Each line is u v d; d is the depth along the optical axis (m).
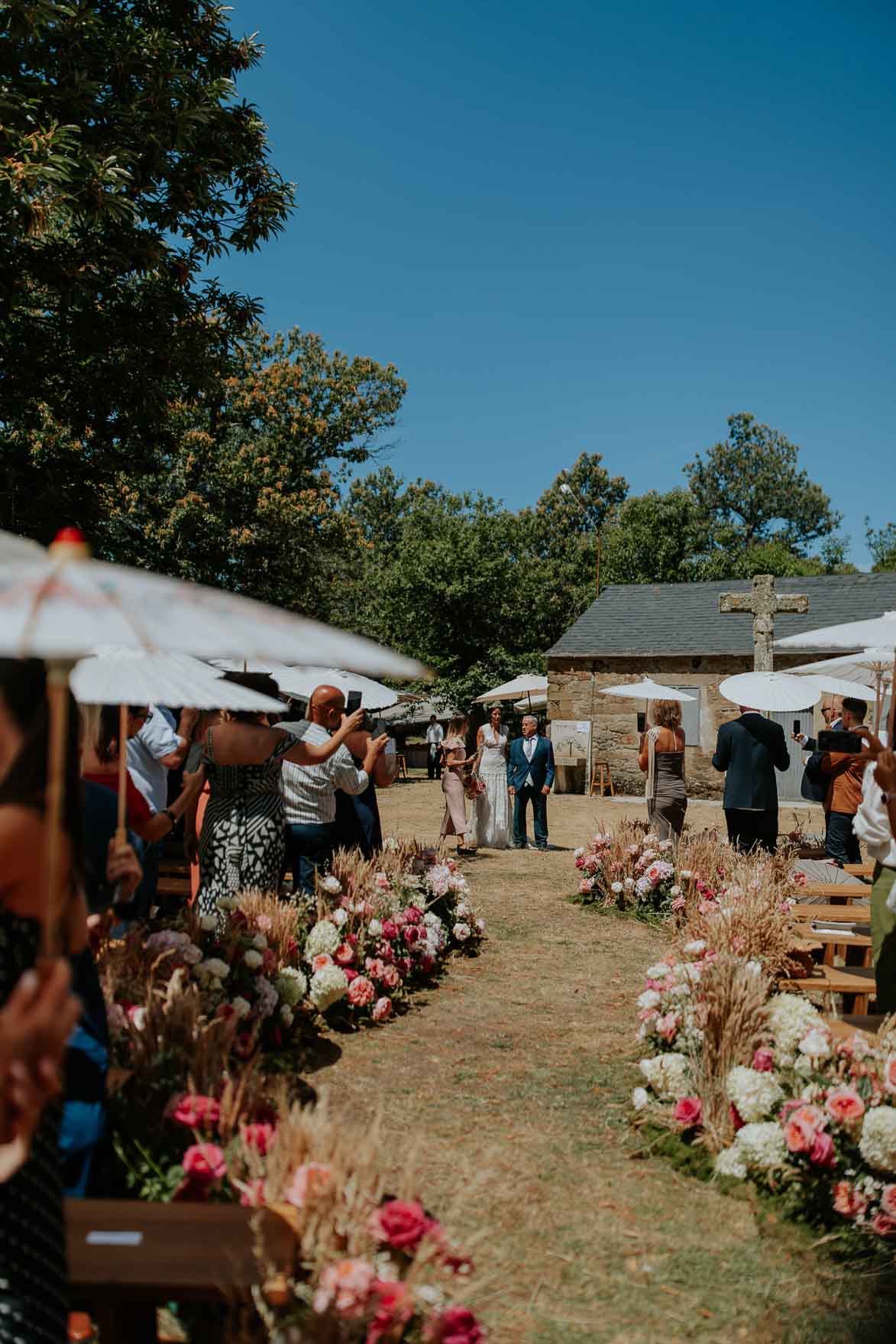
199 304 13.00
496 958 7.19
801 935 6.21
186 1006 3.58
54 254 11.27
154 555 21.38
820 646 3.93
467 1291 2.49
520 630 31.69
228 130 12.07
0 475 11.93
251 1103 3.04
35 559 1.58
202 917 4.75
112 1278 2.05
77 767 1.94
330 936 5.54
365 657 1.55
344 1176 2.42
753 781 8.88
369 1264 2.25
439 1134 4.07
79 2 10.41
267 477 24.48
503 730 13.58
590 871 9.35
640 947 7.60
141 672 3.62
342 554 27.86
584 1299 2.94
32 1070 1.55
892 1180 3.45
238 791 5.31
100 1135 2.57
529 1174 3.74
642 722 23.52
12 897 1.77
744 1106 3.75
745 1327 2.82
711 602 25.84
